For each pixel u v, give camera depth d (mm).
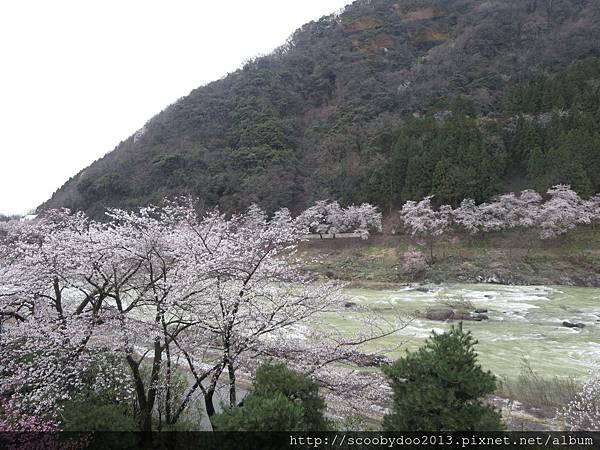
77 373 6777
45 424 5949
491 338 16047
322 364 7180
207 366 8352
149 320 7656
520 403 9102
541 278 31172
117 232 8469
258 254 8320
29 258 7816
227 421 4730
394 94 71625
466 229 39406
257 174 55500
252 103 72812
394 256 38562
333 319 14680
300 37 104250
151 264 7543
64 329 7238
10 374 7324
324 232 46281
